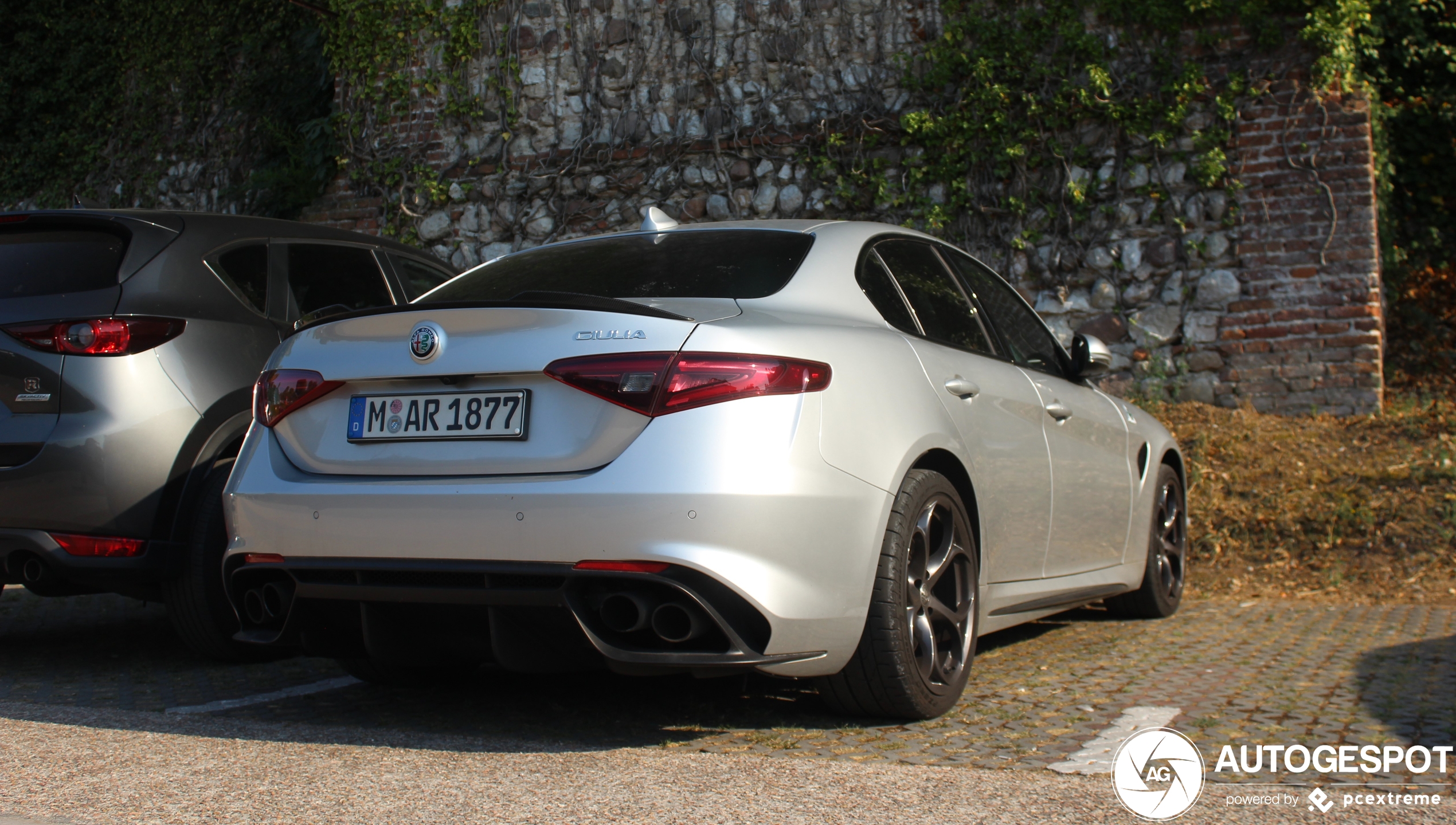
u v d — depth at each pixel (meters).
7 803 2.22
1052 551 3.76
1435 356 8.98
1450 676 3.52
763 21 9.71
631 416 2.52
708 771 2.42
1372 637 4.32
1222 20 8.45
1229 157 8.45
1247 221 8.41
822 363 2.70
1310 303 8.25
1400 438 7.42
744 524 2.46
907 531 2.82
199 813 2.16
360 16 10.84
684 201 9.93
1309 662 3.78
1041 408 3.75
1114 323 8.69
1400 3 9.65
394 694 3.43
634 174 10.09
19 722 2.93
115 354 3.80
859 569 2.69
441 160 10.68
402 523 2.64
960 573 3.09
